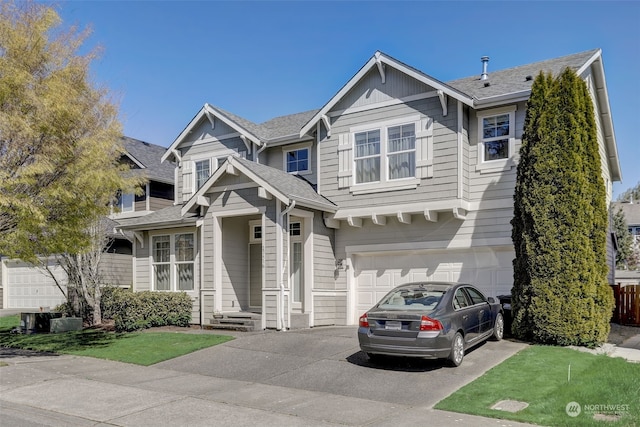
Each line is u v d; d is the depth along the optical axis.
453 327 9.95
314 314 15.70
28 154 11.47
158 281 18.83
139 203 24.22
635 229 47.59
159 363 11.51
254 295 17.45
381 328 10.01
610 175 19.69
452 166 14.46
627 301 16.98
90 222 13.57
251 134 18.61
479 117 14.76
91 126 13.00
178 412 7.89
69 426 7.31
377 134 15.81
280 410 7.94
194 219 17.09
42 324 17.20
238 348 12.50
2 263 25.69
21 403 8.45
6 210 11.10
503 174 14.30
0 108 11.21
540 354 10.71
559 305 11.72
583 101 12.52
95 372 10.74
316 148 17.66
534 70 16.06
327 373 10.07
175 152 20.56
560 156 12.15
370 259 16.45
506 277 14.31
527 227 12.40
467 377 9.36
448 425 7.06
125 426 7.30
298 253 16.62
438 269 15.34
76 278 18.41
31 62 11.82
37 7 12.18
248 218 17.69
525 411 7.49
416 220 15.53
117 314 16.61
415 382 9.23
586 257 11.77
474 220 14.63
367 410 7.85
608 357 10.67
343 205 16.11
